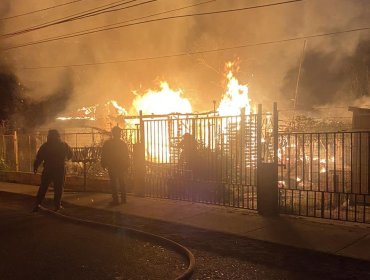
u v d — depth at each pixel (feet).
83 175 47.19
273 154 31.91
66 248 23.58
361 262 20.35
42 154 34.27
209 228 26.96
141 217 30.89
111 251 22.95
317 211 31.55
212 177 34.35
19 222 30.48
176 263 20.93
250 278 18.74
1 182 53.16
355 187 34.50
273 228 26.43
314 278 18.52
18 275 19.22
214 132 34.24
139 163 38.81
